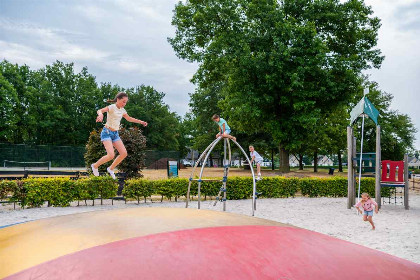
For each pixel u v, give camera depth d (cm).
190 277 100
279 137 2702
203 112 5231
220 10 2639
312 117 2416
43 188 1139
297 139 2723
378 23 2870
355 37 2791
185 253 113
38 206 1154
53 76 6084
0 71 5069
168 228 138
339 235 791
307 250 126
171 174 2241
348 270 115
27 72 5975
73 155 4441
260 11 2525
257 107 2478
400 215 1123
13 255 124
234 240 128
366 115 1305
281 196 1577
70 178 1324
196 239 126
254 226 150
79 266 107
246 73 2469
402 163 1309
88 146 1777
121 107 563
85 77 6475
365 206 882
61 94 6106
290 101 2592
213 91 5088
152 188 1312
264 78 2455
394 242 724
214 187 1423
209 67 2709
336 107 2669
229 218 164
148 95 7056
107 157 552
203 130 5425
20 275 109
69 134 5928
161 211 171
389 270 121
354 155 1334
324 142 4219
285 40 2386
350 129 1309
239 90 2664
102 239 127
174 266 105
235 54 2422
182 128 8281
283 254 120
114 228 139
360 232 829
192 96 5247
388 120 5081
